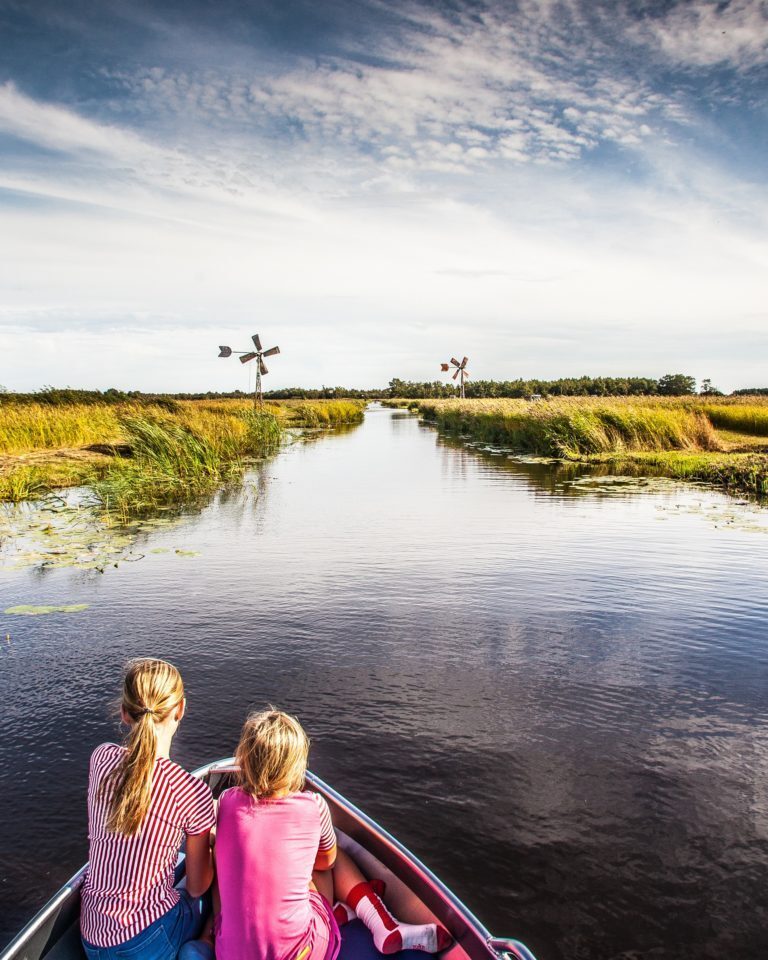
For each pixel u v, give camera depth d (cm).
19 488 1388
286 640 597
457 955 237
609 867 318
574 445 2169
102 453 1941
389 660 554
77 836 343
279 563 854
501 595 722
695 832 343
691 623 637
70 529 1070
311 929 226
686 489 1466
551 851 328
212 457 1748
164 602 703
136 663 241
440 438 3216
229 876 222
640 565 835
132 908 220
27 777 393
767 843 336
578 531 1031
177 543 966
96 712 470
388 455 2327
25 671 536
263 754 226
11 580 784
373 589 746
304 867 227
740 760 408
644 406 2864
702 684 511
